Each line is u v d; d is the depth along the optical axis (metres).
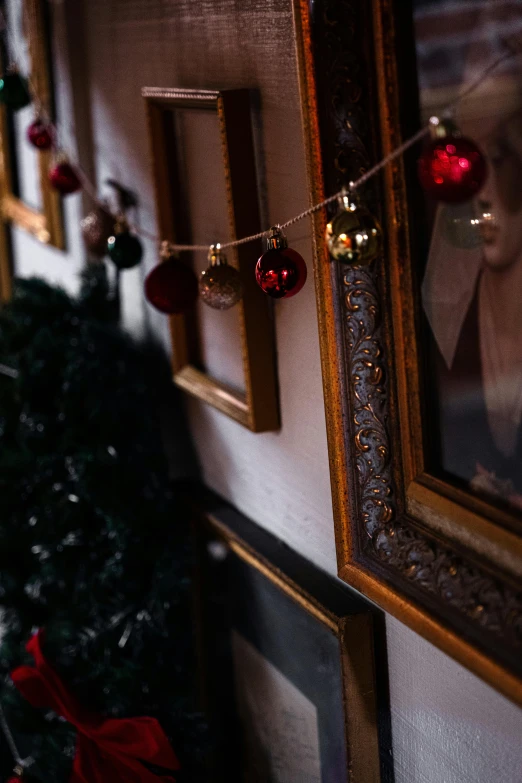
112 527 1.82
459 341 1.28
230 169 1.56
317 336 1.52
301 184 1.49
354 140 1.34
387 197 1.32
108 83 2.01
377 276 1.35
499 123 1.20
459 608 1.30
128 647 1.78
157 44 1.79
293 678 1.68
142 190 1.95
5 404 1.97
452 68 1.23
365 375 1.38
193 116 1.70
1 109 2.80
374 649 1.51
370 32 1.30
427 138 1.27
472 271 1.25
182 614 1.84
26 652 1.97
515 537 1.25
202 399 1.79
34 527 1.89
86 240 2.03
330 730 1.62
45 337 1.98
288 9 1.45
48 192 2.42
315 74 1.36
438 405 1.32
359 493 1.42
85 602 1.82
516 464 1.25
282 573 1.61
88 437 1.89
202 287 1.50
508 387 1.25
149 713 1.76
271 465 1.70
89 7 2.01
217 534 1.80
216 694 1.92
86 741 1.78
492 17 1.19
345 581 1.44
